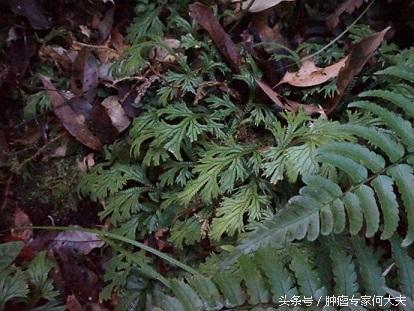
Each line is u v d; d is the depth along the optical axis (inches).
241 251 14.8
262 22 21.7
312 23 22.3
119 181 19.8
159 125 18.8
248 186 18.1
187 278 16.5
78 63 21.6
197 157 19.2
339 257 14.8
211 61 20.3
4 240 20.0
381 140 15.2
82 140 21.0
